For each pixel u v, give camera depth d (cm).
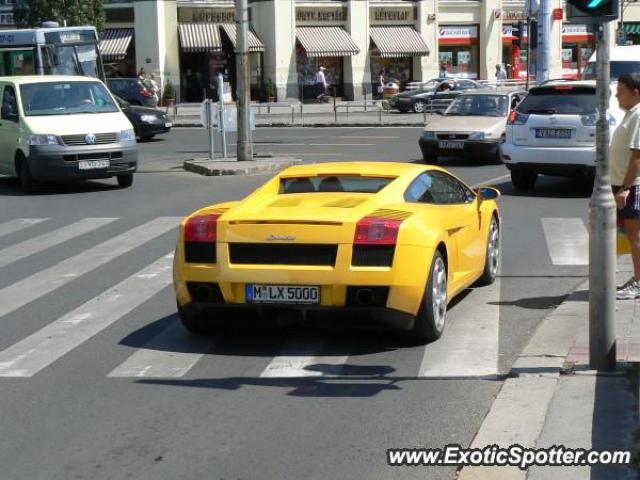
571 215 1469
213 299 782
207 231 781
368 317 754
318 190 859
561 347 763
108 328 877
